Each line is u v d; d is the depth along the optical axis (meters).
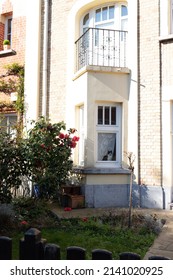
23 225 5.77
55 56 9.88
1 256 2.43
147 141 8.25
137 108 8.41
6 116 11.19
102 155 8.64
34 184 7.40
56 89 9.77
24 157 6.89
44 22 10.12
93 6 9.54
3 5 11.71
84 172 8.10
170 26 8.34
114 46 9.12
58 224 6.06
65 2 9.84
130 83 8.59
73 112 9.28
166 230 5.33
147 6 8.53
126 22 9.20
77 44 9.52
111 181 8.32
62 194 8.09
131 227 5.68
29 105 10.01
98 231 5.49
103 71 8.45
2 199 6.77
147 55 8.41
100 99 8.43
